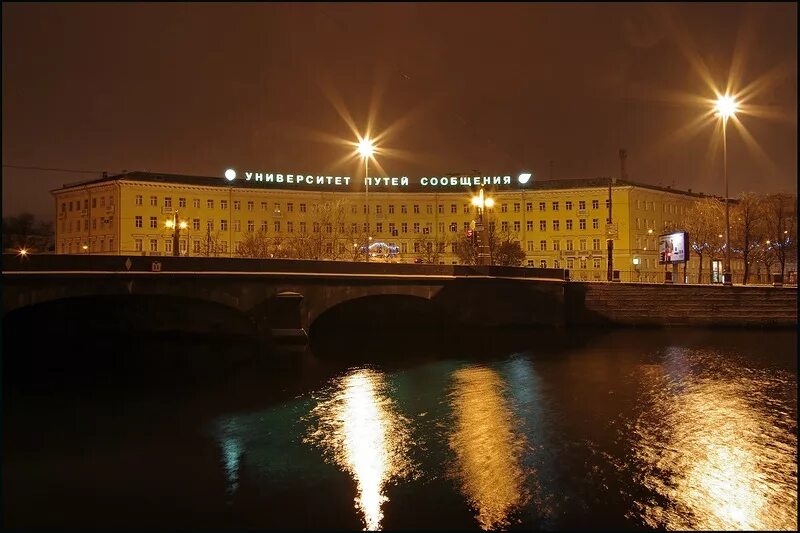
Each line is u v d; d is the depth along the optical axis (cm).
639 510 1650
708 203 9381
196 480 1880
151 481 1877
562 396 2889
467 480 1866
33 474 1933
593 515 1627
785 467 1955
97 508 1673
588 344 4450
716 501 1709
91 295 3600
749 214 8325
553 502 1706
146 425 2488
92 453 2139
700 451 2108
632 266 11912
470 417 2548
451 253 12575
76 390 3128
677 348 4216
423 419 2531
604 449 2133
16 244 12512
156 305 4612
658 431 2338
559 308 5372
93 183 11869
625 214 11962
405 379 3316
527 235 12619
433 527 1570
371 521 1597
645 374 3362
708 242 9056
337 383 3238
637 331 5153
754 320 5325
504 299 5209
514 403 2770
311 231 12362
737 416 2531
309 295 4409
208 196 11900
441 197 12738
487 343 4569
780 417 2512
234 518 1609
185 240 11612
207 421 2538
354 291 4600
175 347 4422
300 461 2052
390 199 12750
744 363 3656
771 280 8588
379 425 2453
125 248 11131
